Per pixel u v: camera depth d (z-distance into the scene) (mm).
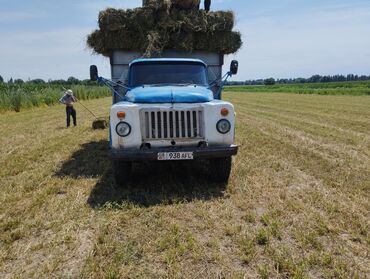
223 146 5629
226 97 43438
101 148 9500
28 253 3826
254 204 5250
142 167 7367
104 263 3572
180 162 7598
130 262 3566
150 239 4098
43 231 4367
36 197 5496
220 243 4016
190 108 5555
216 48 8297
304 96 42625
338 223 4504
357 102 28328
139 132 5461
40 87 33469
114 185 6145
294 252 3779
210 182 6320
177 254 3717
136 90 6090
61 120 16641
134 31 8070
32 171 7145
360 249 3834
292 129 13047
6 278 3342
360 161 7820
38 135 11898
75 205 5180
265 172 6996
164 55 8258
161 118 5496
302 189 5938
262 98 39188
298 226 4406
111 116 5453
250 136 11344
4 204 5254
